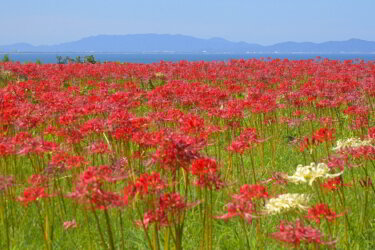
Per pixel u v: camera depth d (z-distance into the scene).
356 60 22.22
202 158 4.12
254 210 4.06
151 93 10.10
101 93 11.38
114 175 3.82
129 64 21.50
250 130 6.13
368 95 11.98
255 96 10.78
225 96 10.13
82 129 6.68
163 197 3.79
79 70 18.05
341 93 11.56
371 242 5.17
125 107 8.58
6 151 5.64
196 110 9.72
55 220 5.76
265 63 22.22
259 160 8.57
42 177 4.98
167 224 3.82
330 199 6.21
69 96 10.30
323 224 5.31
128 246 5.27
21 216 5.86
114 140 7.20
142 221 3.88
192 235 5.35
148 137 5.66
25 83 12.48
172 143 4.07
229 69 19.14
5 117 7.09
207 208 4.65
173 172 4.24
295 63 21.86
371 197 6.28
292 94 11.62
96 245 5.13
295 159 8.66
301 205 4.31
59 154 5.43
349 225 5.21
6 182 4.99
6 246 5.13
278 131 10.56
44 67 19.42
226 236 5.46
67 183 6.39
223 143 8.91
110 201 3.60
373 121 10.81
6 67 17.45
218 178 4.12
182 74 17.91
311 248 3.85
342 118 11.61
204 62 21.81
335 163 5.22
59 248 5.18
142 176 3.71
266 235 5.15
